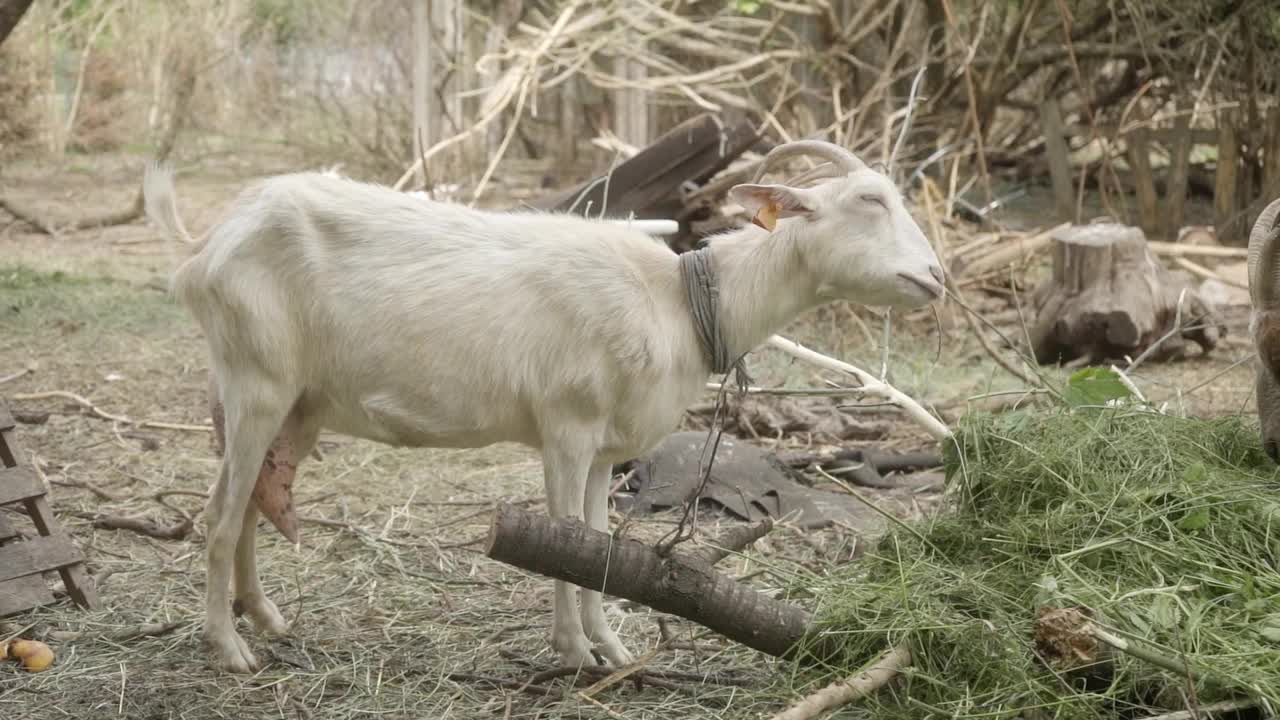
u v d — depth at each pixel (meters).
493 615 4.43
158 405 7.27
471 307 3.76
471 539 5.23
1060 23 14.68
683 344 3.90
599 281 3.79
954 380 7.89
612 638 3.99
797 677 3.74
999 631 3.54
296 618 4.22
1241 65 13.12
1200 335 8.60
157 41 19.25
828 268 3.86
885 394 5.23
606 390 3.80
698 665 3.98
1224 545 3.81
